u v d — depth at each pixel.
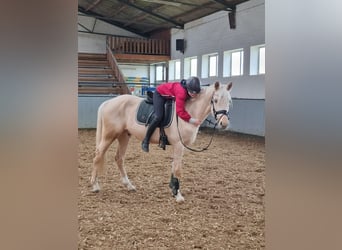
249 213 2.92
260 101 8.23
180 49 12.73
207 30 11.27
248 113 8.59
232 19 9.92
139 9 12.02
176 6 10.92
